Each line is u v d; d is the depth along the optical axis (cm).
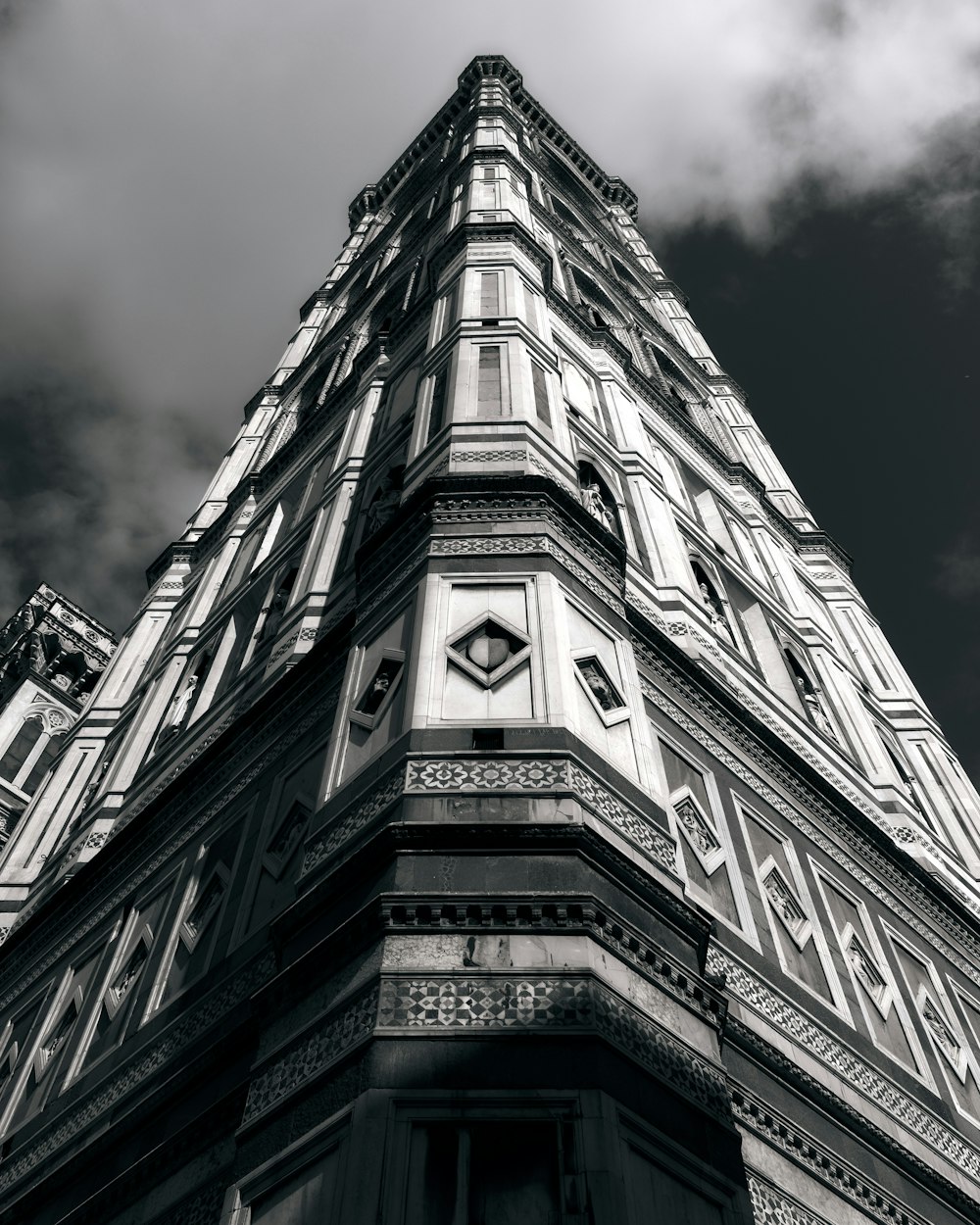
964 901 1756
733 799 1351
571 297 2736
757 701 1714
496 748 937
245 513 2533
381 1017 743
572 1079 702
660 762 1070
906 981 1411
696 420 3014
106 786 1884
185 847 1446
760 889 1259
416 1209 631
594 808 912
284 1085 787
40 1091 1317
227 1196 750
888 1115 1140
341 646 1358
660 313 4009
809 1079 1053
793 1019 1119
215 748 1531
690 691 1411
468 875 833
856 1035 1205
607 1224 618
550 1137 673
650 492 1972
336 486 2041
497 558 1165
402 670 1060
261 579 2070
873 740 1991
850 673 2245
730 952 1107
